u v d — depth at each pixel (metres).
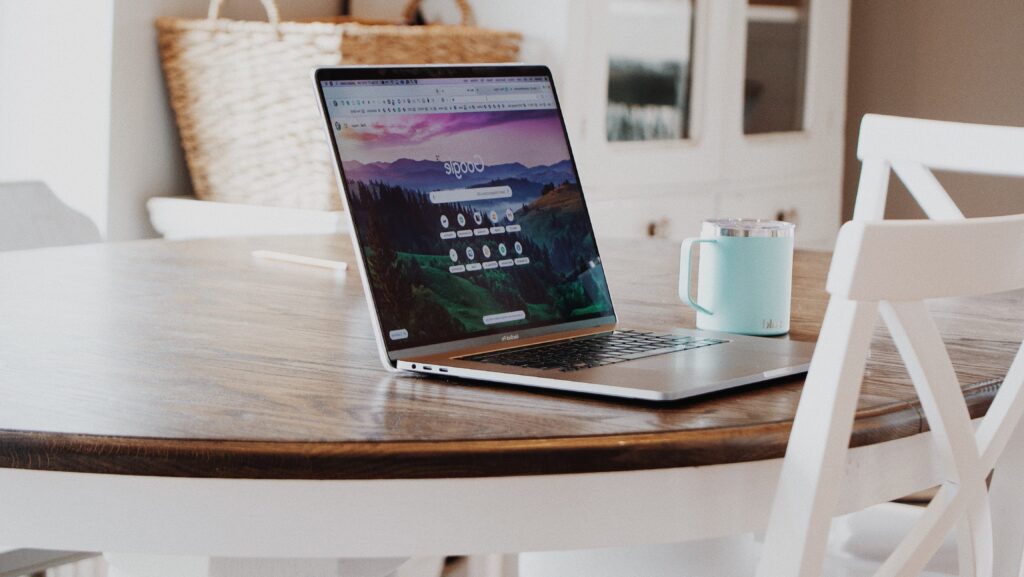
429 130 1.02
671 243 1.81
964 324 1.20
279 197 2.35
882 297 0.70
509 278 1.04
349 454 0.73
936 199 1.64
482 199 1.05
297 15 2.73
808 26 3.22
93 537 0.76
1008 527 1.16
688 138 2.93
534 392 0.88
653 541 0.78
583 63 2.61
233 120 2.38
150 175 2.48
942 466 0.86
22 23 2.44
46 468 0.74
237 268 1.47
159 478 0.74
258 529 0.75
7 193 2.18
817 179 3.33
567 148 1.14
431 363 0.92
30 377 0.89
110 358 0.96
